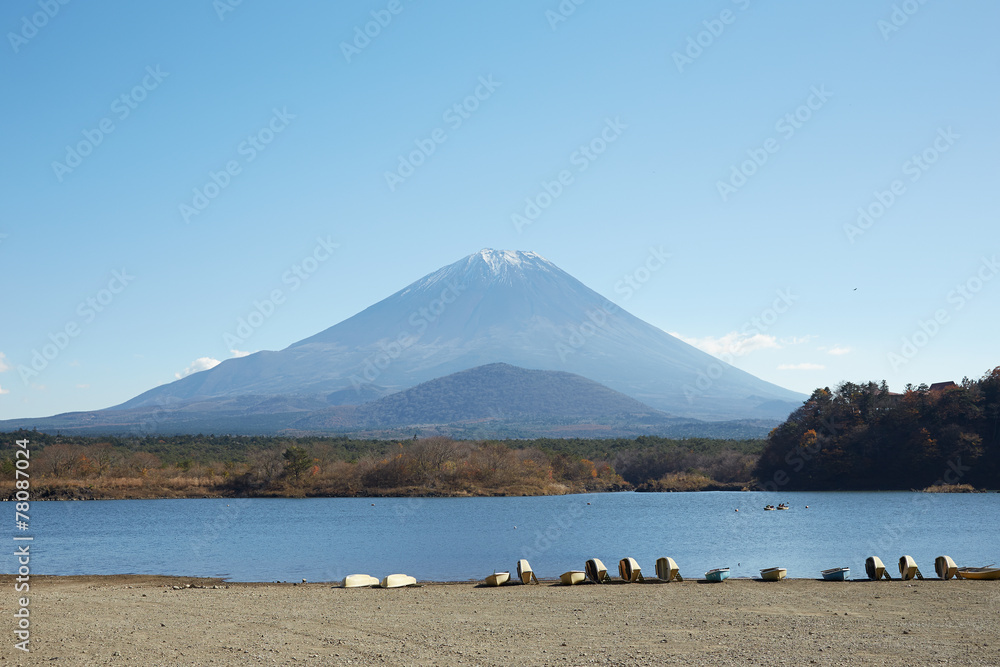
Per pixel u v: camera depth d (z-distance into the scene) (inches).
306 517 4109.3
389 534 3132.4
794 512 4119.1
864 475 5816.9
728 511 4328.3
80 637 1003.9
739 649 912.3
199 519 3964.1
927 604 1219.2
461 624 1098.1
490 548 2586.1
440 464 6205.7
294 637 1003.9
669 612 1186.6
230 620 1136.2
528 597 1378.0
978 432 5585.6
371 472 6058.1
